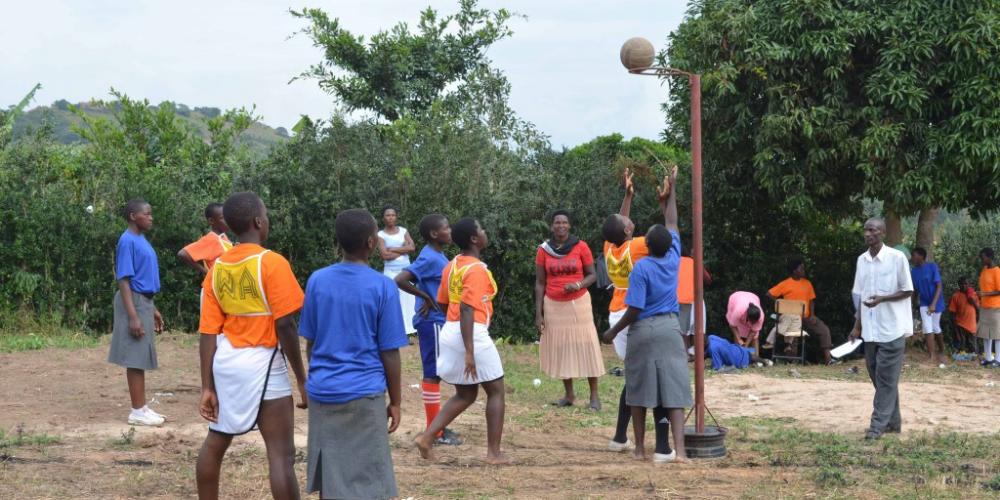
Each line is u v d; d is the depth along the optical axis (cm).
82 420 901
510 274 1641
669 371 759
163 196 1504
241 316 523
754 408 1109
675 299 773
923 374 1442
